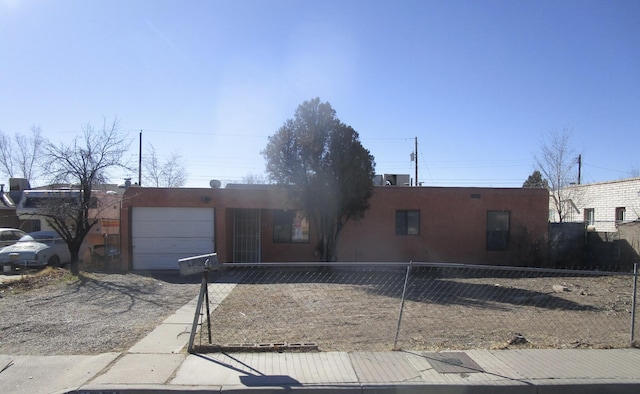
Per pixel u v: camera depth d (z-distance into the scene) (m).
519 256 20.23
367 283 14.79
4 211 31.34
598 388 5.48
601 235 21.80
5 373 5.84
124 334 7.73
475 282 15.41
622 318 9.51
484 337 7.69
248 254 19.88
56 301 10.90
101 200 20.30
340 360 6.27
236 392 5.21
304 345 6.85
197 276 16.23
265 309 10.07
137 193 18.36
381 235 20.25
